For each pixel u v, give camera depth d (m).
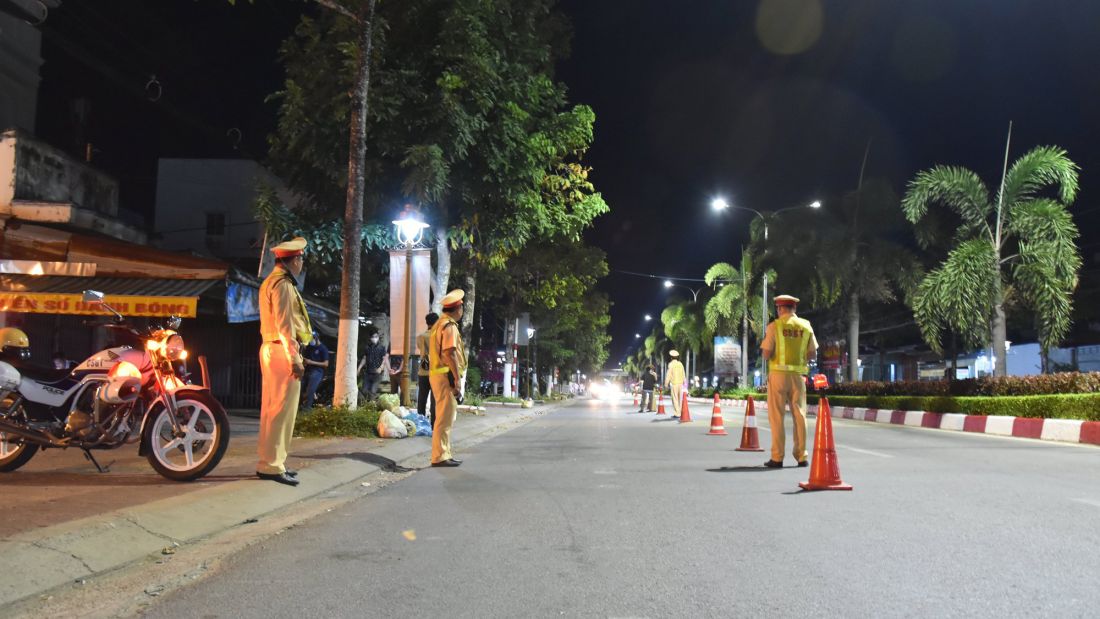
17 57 20.03
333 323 22.31
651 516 6.84
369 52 13.88
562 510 7.16
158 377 7.67
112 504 6.24
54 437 7.72
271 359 7.90
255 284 15.73
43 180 16.66
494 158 17.72
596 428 19.70
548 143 18.64
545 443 14.66
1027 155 21.56
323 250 19.25
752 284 46.66
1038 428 16.06
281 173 19.42
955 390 22.44
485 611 4.24
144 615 4.16
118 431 7.79
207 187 28.52
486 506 7.41
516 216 18.97
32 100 20.91
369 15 13.88
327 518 6.87
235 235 28.27
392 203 18.44
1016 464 10.31
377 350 19.98
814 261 33.91
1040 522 6.34
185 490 7.08
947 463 10.45
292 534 6.20
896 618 4.07
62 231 15.34
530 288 36.50
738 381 58.12
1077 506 7.05
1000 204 21.86
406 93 16.72
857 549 5.52
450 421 10.79
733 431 18.05
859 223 32.47
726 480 9.03
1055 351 37.34
